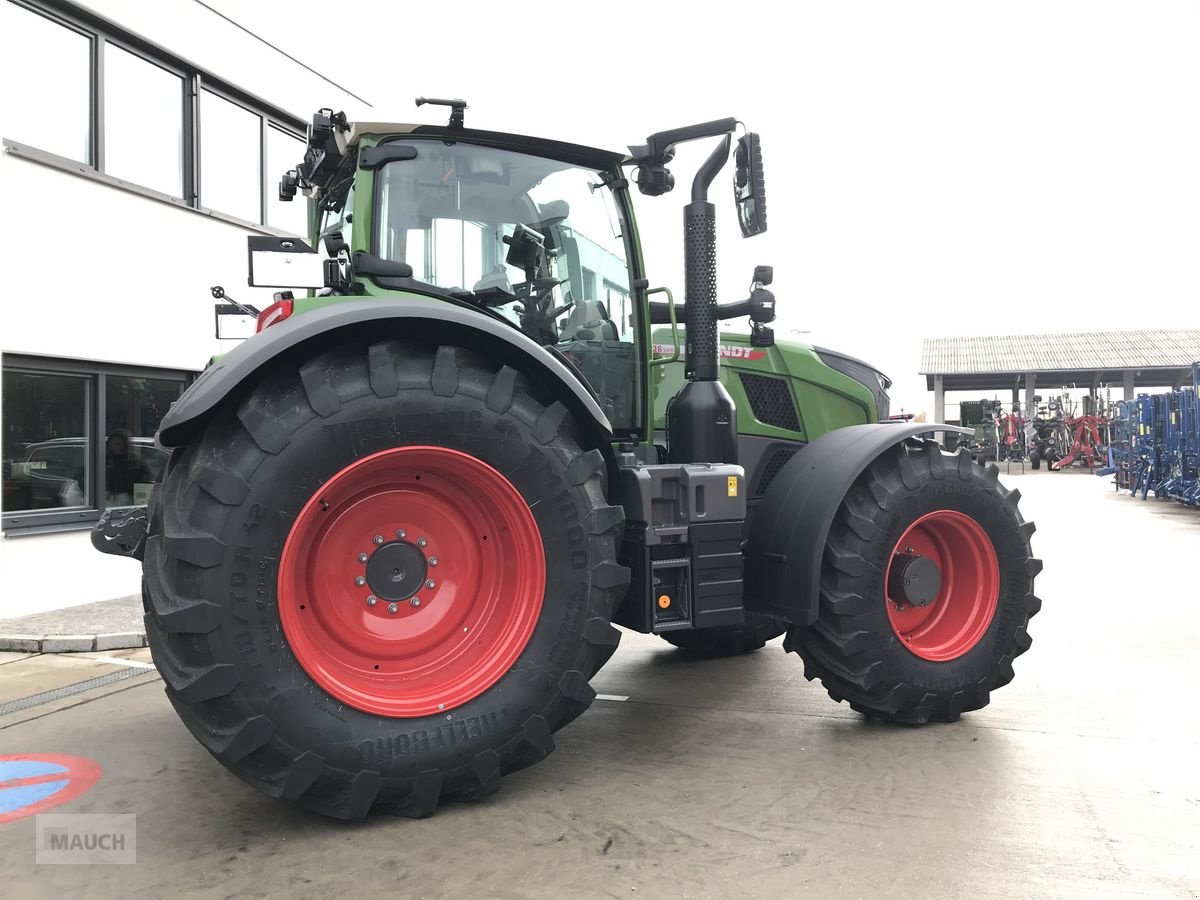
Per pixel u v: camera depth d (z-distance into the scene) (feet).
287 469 7.73
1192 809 8.49
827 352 14.01
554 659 8.69
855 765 9.75
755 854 7.58
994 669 11.23
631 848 7.72
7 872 7.50
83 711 12.65
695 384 11.07
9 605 18.88
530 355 8.61
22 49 19.26
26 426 19.58
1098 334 114.62
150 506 9.18
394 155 9.55
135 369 22.39
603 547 8.93
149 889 7.14
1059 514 41.78
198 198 24.11
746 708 12.09
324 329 7.88
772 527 10.71
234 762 7.59
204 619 7.37
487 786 8.53
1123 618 17.92
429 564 8.79
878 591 10.51
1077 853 7.57
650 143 11.15
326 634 8.29
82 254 20.57
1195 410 44.47
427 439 8.27
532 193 10.41
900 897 6.84
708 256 11.12
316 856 7.65
